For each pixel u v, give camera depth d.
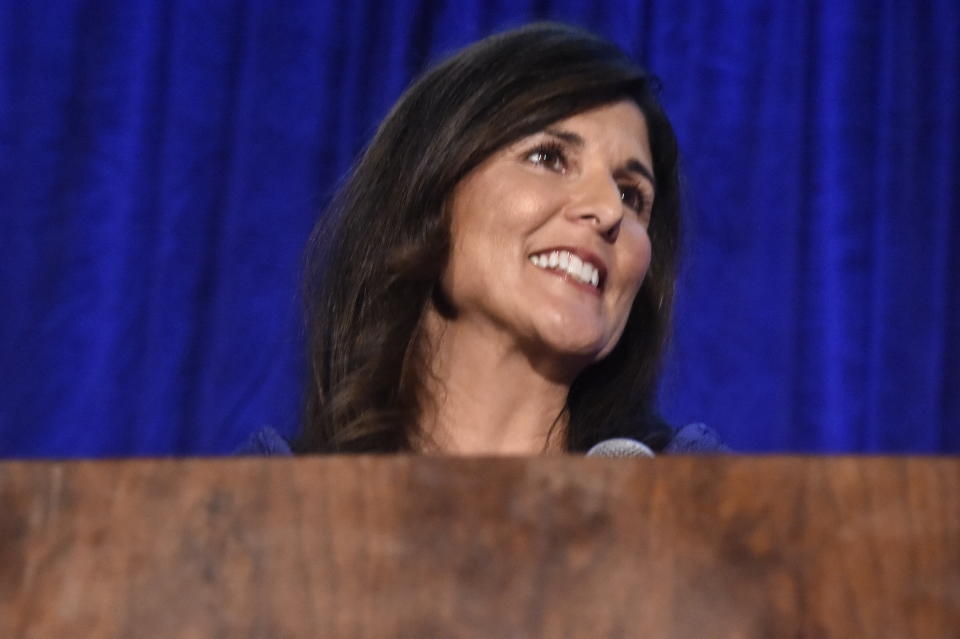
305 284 5.02
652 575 1.55
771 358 8.23
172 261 8.02
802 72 8.48
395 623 1.55
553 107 4.36
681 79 8.42
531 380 4.43
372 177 4.66
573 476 1.58
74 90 8.11
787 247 8.33
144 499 1.60
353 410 4.47
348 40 8.29
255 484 1.60
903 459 1.57
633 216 4.49
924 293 8.42
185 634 1.56
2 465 1.61
